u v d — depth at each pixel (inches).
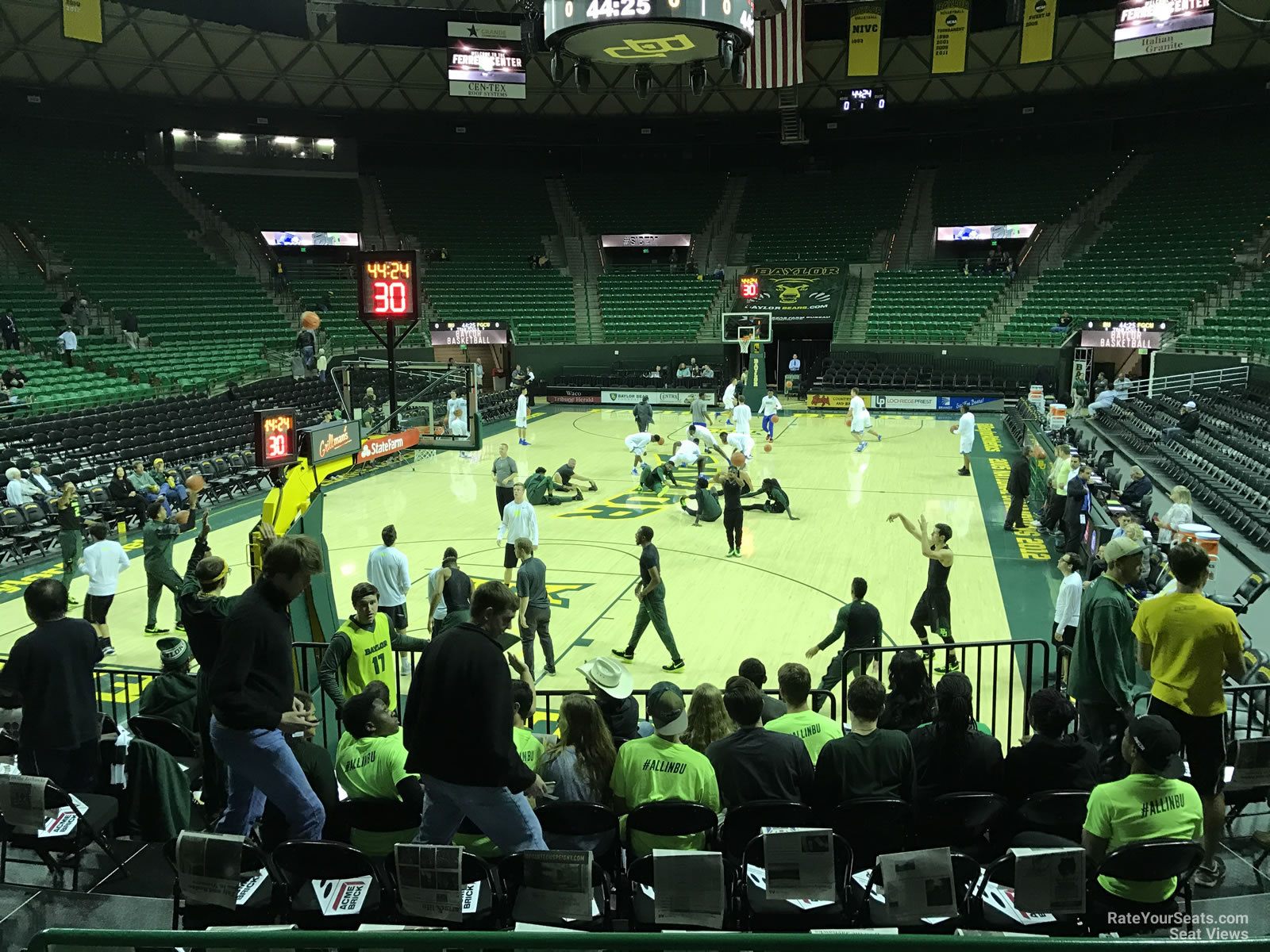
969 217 1572.3
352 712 202.7
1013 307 1427.2
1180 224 1407.5
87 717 205.2
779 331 1592.0
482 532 653.3
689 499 751.1
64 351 1013.8
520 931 111.1
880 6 1277.1
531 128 1700.3
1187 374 1154.0
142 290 1261.1
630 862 181.8
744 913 169.6
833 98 1622.8
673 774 191.2
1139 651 200.4
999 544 611.5
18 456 698.2
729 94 1627.7
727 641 445.1
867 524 669.9
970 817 181.6
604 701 241.6
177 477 715.4
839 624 362.3
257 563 330.3
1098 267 1401.3
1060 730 195.9
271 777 166.6
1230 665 187.5
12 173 1337.4
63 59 1341.0
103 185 1407.5
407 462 943.7
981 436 1084.5
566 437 1112.2
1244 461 702.5
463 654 147.3
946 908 151.9
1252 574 426.0
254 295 1374.3
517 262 1628.9
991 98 1576.0
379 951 112.9
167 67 1423.5
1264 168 1408.7
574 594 514.9
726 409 1167.0
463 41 1336.1
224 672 159.3
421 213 1660.9
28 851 208.5
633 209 1718.8
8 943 175.3
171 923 180.7
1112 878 158.1
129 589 549.3
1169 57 1428.4
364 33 1353.3
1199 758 190.2
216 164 1557.6
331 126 1619.1
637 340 1533.0
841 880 173.8
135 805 208.5
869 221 1643.7
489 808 151.3
